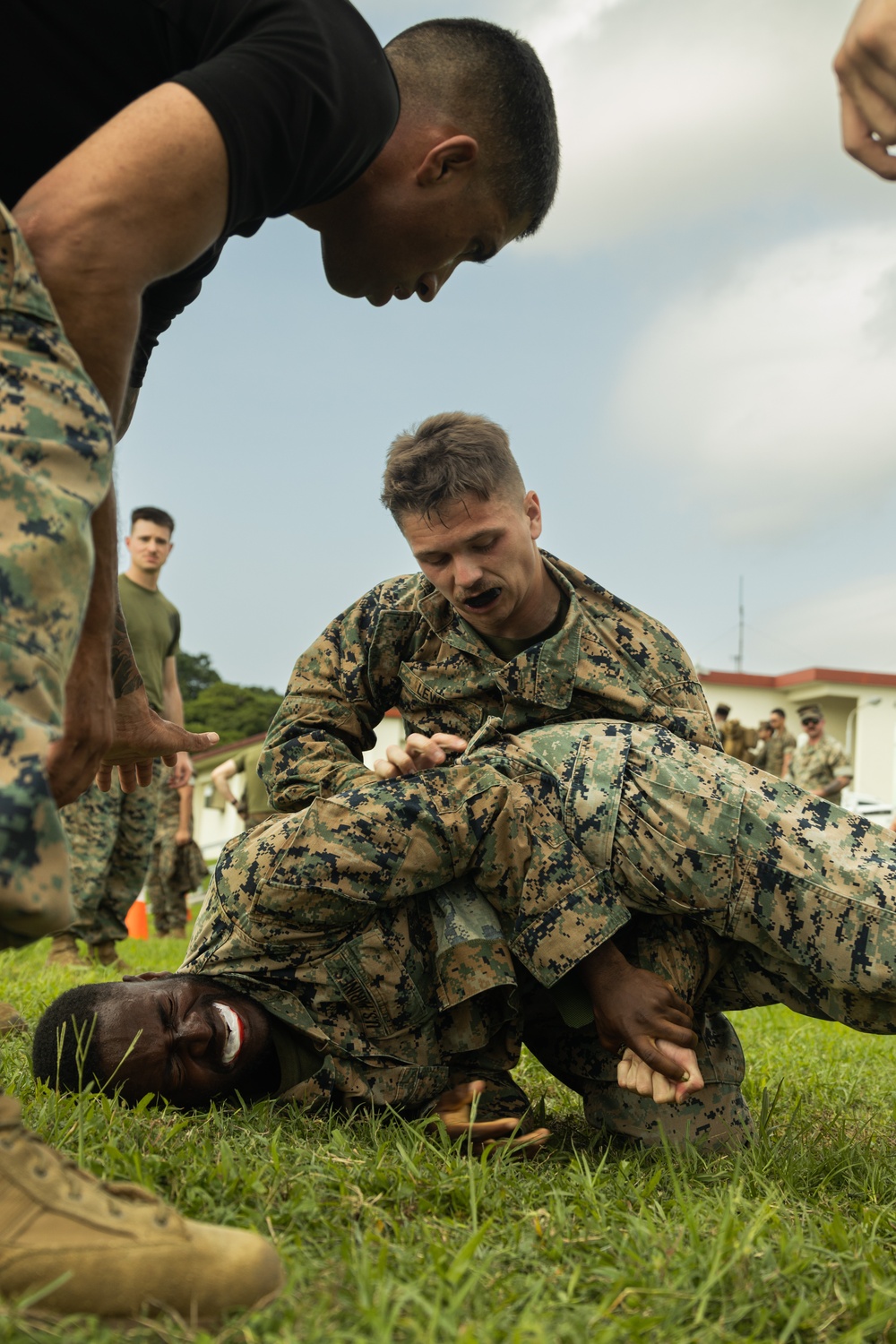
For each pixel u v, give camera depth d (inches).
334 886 94.7
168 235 64.2
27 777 52.6
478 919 97.4
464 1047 100.6
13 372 58.6
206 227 66.1
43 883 52.4
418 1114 100.0
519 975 104.1
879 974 91.2
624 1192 80.2
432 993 99.1
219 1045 94.9
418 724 116.8
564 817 97.5
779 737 560.1
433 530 104.2
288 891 95.3
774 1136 104.3
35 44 71.4
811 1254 66.4
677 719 110.3
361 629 115.8
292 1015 97.3
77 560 58.9
